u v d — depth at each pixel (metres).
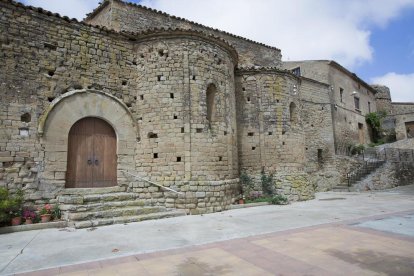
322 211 11.56
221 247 6.55
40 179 9.72
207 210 11.33
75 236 7.76
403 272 4.91
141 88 12.12
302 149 16.55
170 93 11.88
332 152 22.28
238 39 18.89
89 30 11.36
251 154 15.42
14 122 9.49
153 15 15.16
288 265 5.35
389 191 19.72
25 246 6.84
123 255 6.07
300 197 15.12
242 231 8.12
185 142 11.52
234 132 13.91
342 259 5.62
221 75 13.18
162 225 9.07
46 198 9.74
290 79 16.66
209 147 12.04
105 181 11.21
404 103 37.94
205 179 11.66
